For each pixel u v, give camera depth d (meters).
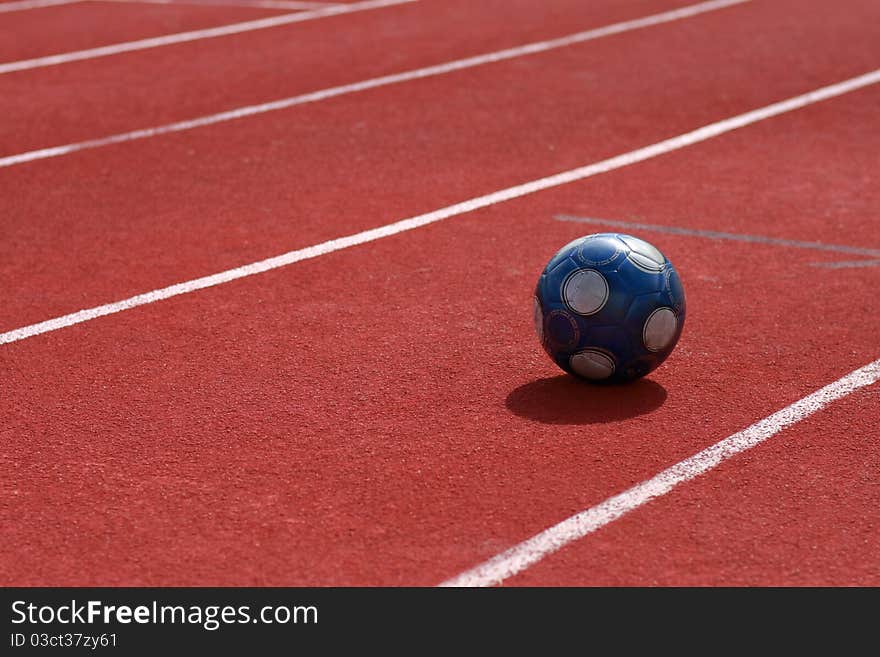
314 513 6.08
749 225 10.88
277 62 18.12
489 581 5.54
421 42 19.41
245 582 5.56
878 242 10.37
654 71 17.28
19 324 8.68
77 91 16.53
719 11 21.73
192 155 13.38
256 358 8.01
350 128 14.42
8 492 6.32
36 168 12.97
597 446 6.72
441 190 11.98
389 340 8.29
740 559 5.69
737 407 7.20
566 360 7.34
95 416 7.18
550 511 6.07
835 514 6.04
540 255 10.09
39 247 10.43
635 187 12.08
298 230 10.79
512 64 17.80
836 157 13.08
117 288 9.41
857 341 8.20
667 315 7.22
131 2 23.84
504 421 7.04
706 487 6.29
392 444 6.77
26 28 21.22
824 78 16.72
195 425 7.04
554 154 13.29
